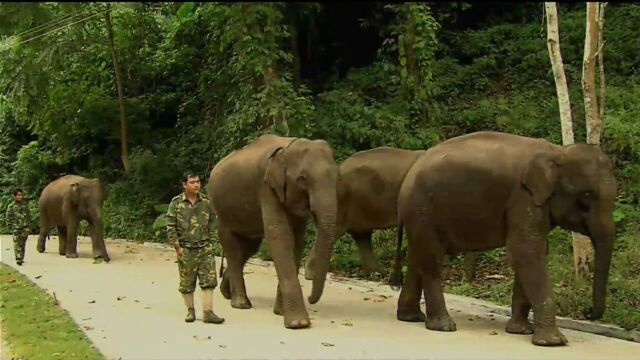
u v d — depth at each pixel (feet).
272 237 26.02
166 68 60.08
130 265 41.78
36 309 28.68
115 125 61.98
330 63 32.09
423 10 41.16
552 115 46.39
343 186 33.04
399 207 25.50
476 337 23.52
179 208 25.89
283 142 27.53
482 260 35.58
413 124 45.70
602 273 22.27
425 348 21.94
